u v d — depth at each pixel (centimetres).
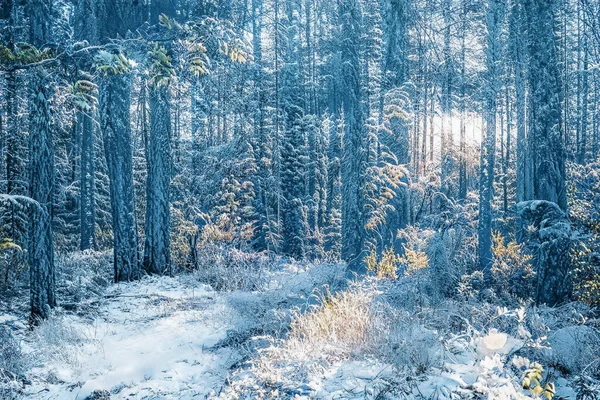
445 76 2155
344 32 1512
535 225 899
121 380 597
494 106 2056
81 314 924
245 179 2006
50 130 876
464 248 1211
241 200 1948
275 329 709
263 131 2530
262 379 478
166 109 1499
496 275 941
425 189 1415
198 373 599
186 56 620
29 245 852
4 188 1248
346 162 1470
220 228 1758
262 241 2336
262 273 1355
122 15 1228
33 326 809
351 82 1480
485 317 588
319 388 420
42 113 855
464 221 1410
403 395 379
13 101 1219
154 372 615
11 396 552
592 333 447
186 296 1110
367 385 419
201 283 1284
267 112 2573
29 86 864
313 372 468
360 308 611
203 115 2102
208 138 2025
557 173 918
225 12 1462
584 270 774
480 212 1838
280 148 2531
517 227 1661
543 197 926
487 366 267
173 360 654
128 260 1380
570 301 773
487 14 1830
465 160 2564
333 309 636
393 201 1280
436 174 1476
